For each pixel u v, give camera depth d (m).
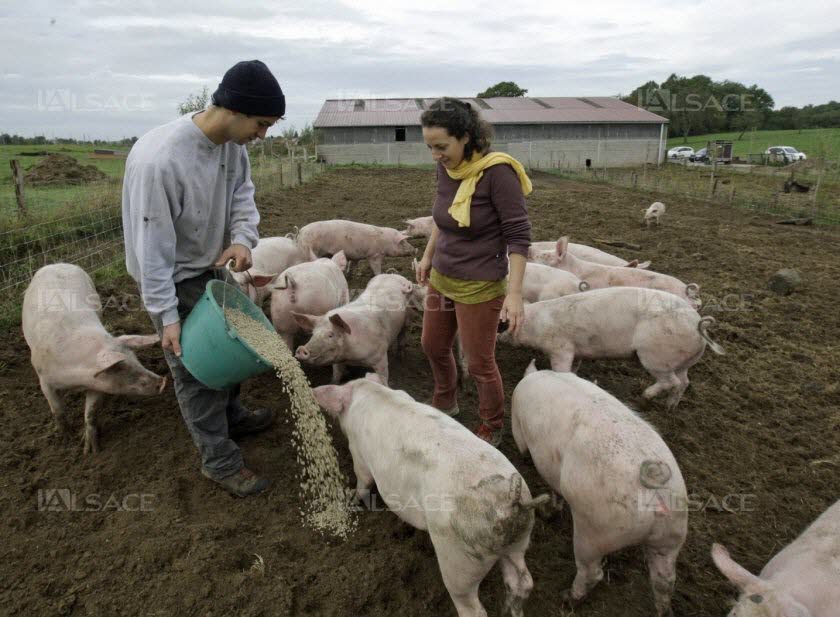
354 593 3.06
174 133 2.92
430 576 3.19
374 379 3.88
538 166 39.28
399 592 3.09
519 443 3.69
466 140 3.16
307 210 13.74
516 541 2.59
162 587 3.03
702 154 40.44
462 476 2.72
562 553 3.35
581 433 2.98
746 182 24.25
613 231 12.25
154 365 5.15
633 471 2.69
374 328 4.80
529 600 3.04
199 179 3.04
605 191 20.64
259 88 2.85
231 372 3.19
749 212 15.59
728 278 8.71
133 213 2.93
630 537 2.70
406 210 14.45
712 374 5.49
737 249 10.62
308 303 5.32
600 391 3.32
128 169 2.92
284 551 3.30
